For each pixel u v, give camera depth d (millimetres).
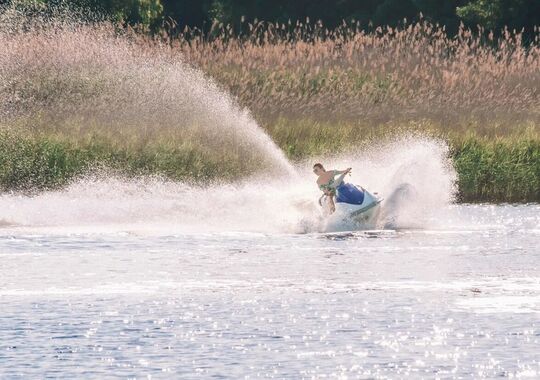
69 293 72312
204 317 65250
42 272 80062
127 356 56719
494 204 127062
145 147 132250
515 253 89125
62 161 130375
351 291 72875
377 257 86938
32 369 54406
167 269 81375
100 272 80062
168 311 66938
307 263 83938
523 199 132000
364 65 159750
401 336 60594
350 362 55531
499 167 132625
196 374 53469
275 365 55031
